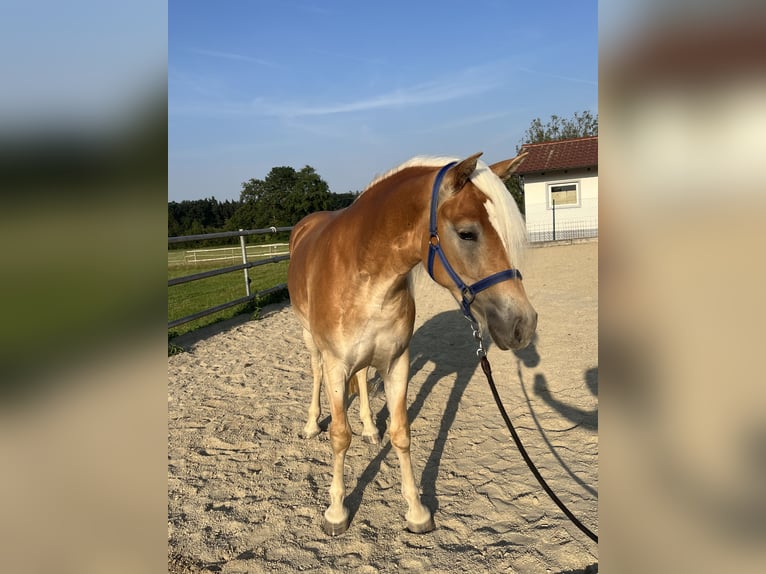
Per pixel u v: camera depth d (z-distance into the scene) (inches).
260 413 161.3
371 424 139.8
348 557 93.0
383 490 114.6
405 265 87.0
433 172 85.5
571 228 734.5
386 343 94.5
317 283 98.3
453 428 143.7
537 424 142.6
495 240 72.5
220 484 119.8
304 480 121.1
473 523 100.3
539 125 1413.6
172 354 230.4
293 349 236.2
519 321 70.8
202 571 90.6
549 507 103.8
